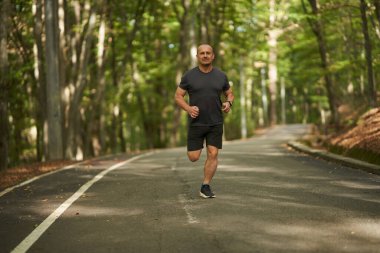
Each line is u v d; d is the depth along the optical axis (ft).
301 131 137.08
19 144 97.14
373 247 15.75
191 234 17.79
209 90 23.86
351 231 17.65
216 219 19.99
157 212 21.67
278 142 81.82
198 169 38.11
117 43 100.27
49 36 55.06
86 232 18.57
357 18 65.87
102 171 38.83
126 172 37.63
